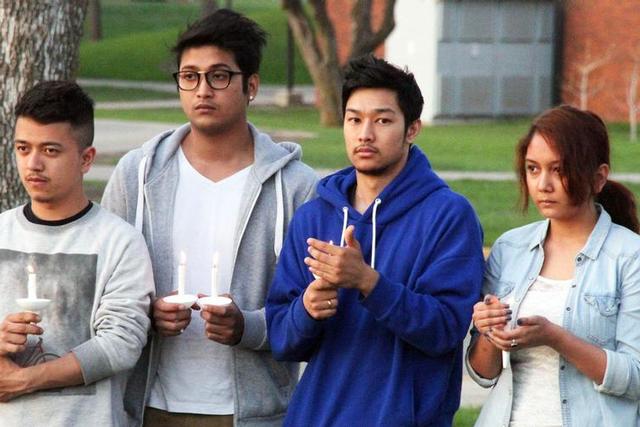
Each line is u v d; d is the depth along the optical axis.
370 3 91.88
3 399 13.12
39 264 13.49
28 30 21.95
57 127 13.29
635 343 12.52
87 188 53.88
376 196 13.50
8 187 22.12
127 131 87.94
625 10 105.94
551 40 110.12
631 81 106.12
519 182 13.31
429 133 93.69
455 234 13.12
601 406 12.52
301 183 14.69
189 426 14.21
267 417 14.34
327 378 13.27
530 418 12.66
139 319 13.41
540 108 111.38
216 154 14.55
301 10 96.62
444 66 108.44
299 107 121.12
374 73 13.10
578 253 12.85
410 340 12.73
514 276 13.18
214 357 14.25
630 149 81.12
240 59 14.17
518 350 12.84
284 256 13.77
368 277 12.41
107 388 13.35
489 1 108.56
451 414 13.45
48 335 13.34
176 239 14.38
